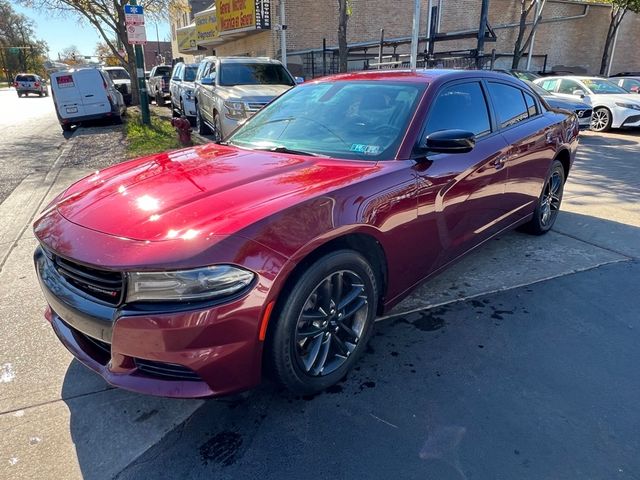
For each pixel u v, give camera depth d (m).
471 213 3.36
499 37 22.72
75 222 2.30
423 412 2.36
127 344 2.01
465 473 2.00
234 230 2.03
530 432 2.23
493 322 3.20
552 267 4.07
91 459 2.11
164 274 1.93
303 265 2.23
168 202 2.32
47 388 2.58
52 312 2.63
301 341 2.30
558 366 2.73
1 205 5.95
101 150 9.52
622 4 20.95
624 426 2.27
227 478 2.00
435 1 20.86
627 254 4.35
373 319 2.70
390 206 2.58
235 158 2.98
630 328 3.14
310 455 2.11
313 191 2.35
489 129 3.63
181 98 13.27
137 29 11.51
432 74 3.41
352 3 19.53
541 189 4.44
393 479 1.98
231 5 19.25
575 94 13.07
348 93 3.44
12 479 2.00
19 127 15.10
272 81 10.06
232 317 1.98
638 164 8.39
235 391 2.12
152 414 2.38
